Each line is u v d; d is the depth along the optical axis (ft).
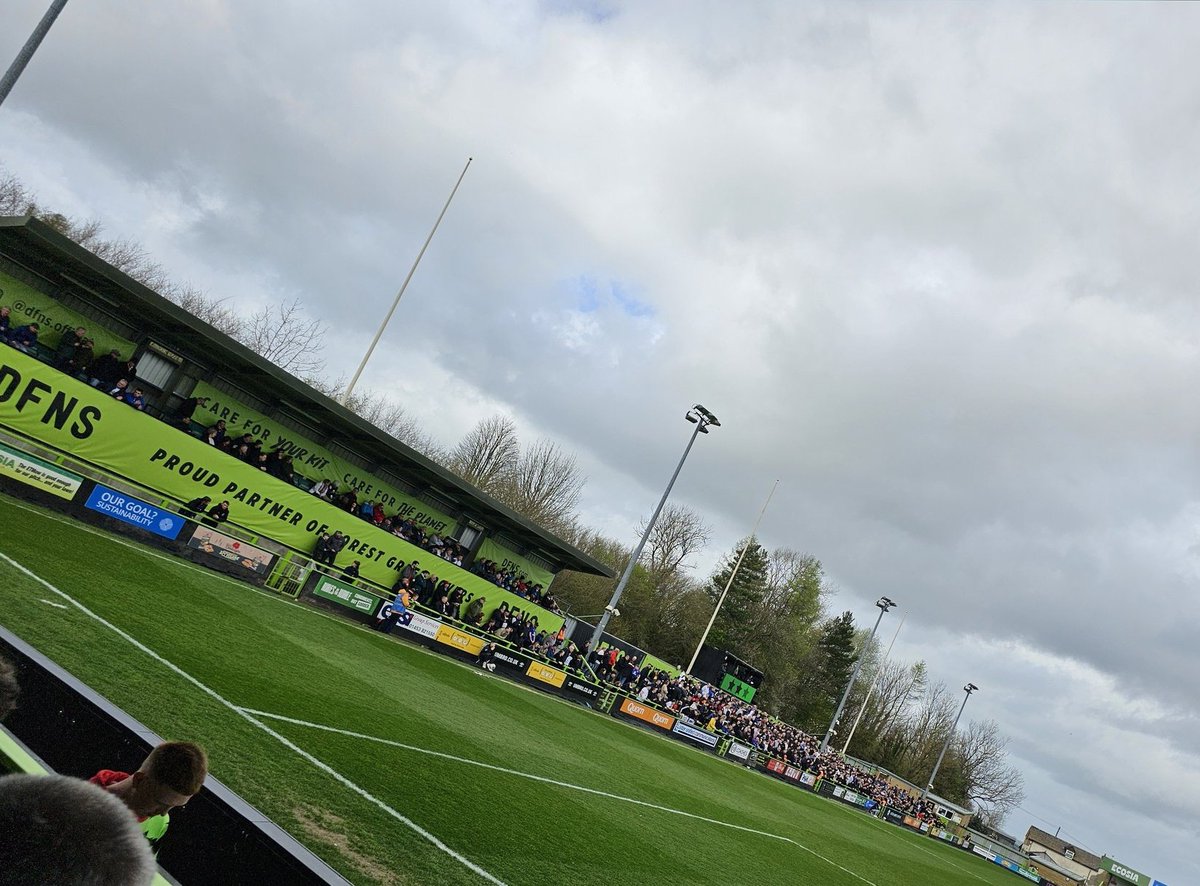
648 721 136.56
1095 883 278.26
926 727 379.76
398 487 105.19
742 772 138.21
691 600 287.69
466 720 60.39
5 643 15.49
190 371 81.25
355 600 88.02
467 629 102.99
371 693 53.01
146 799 10.89
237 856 12.52
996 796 372.38
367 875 25.64
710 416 139.33
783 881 55.62
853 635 345.92
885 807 195.42
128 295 71.67
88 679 30.94
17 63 61.67
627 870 39.81
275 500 85.35
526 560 126.00
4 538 47.19
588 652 129.59
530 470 240.53
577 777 58.95
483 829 35.65
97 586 46.14
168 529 69.77
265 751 32.53
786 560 349.82
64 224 176.04
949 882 106.11
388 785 35.55
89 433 69.00
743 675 212.43
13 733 14.98
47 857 4.82
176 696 33.91
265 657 48.67
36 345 68.54
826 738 214.07
